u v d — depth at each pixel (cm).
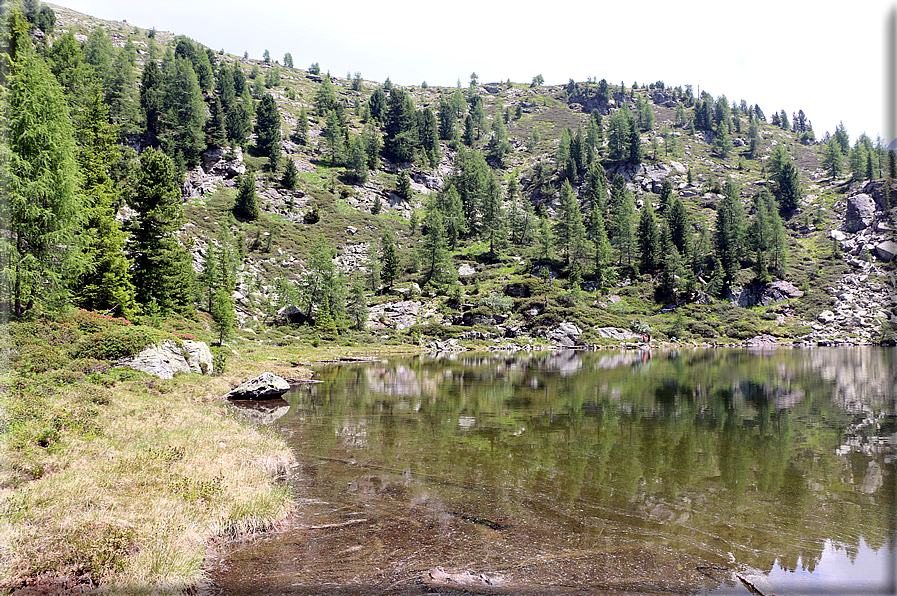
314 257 8262
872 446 1653
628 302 10038
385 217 13388
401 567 806
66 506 892
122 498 959
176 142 11812
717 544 906
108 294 3494
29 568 708
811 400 2659
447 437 1777
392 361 5588
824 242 11819
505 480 1277
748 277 10525
